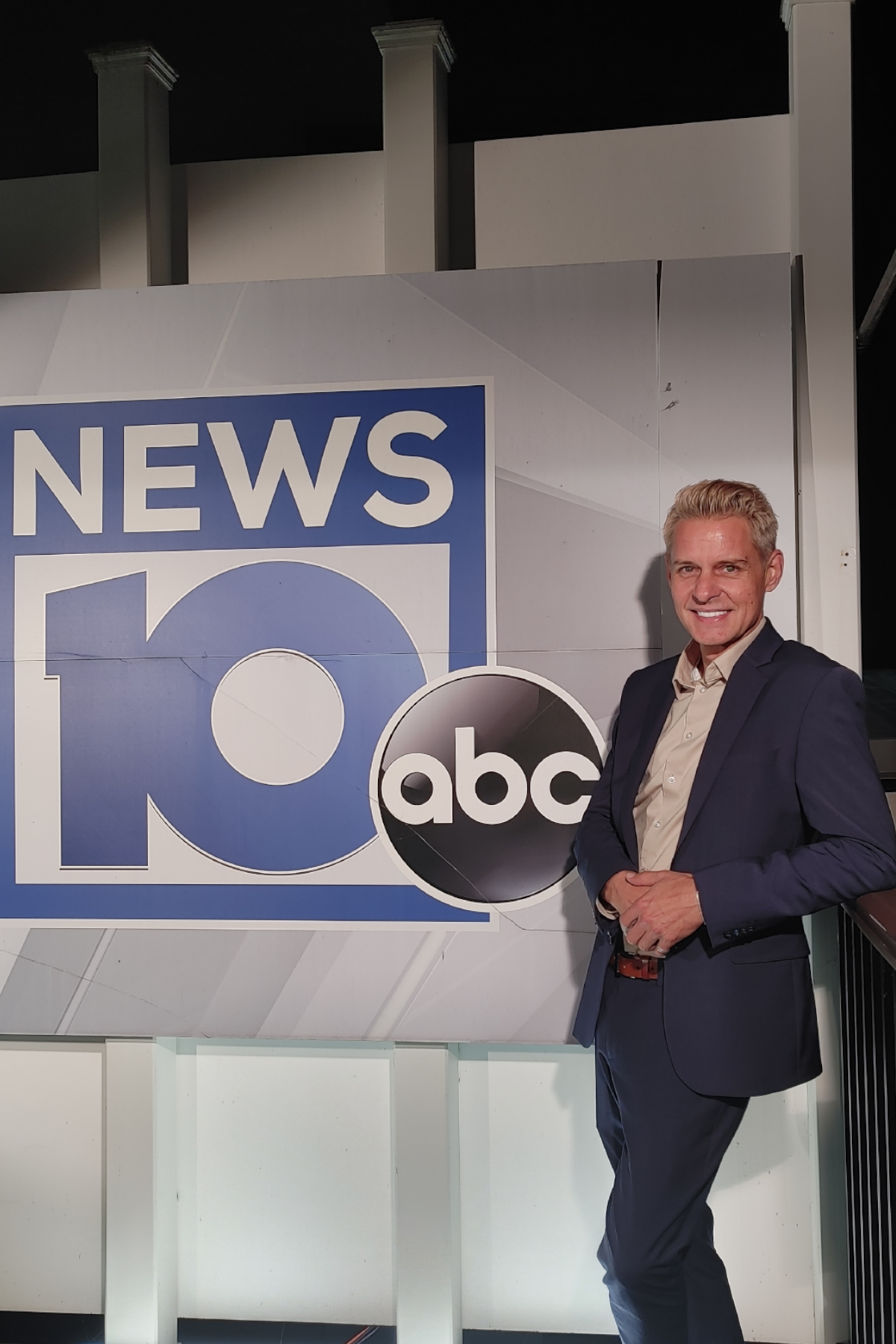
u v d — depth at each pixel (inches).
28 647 85.9
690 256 88.4
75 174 94.3
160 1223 88.1
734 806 58.2
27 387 86.0
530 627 81.0
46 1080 92.0
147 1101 87.2
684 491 63.5
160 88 93.0
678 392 79.4
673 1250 60.9
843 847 54.4
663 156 88.7
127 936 84.4
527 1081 88.0
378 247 91.3
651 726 65.4
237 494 84.0
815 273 82.2
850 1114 75.0
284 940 83.0
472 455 81.6
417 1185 84.4
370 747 82.4
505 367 81.2
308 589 83.2
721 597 60.6
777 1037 58.3
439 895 81.7
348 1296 89.7
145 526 84.8
